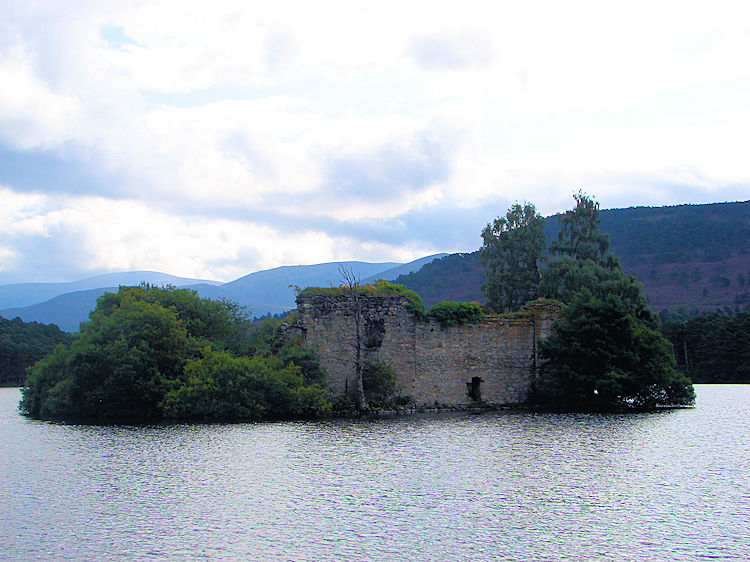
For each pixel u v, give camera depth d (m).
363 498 22.39
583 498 22.30
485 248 77.38
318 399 47.41
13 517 20.41
